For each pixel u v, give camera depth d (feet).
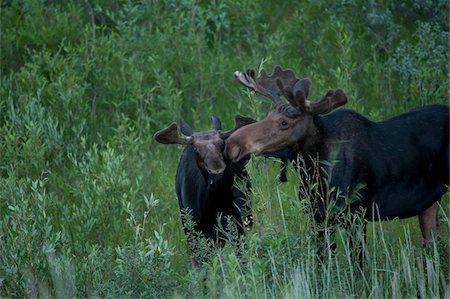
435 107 40.22
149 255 37.42
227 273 37.29
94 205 45.14
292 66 59.52
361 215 37.78
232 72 61.26
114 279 37.14
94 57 59.06
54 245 39.32
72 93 54.95
